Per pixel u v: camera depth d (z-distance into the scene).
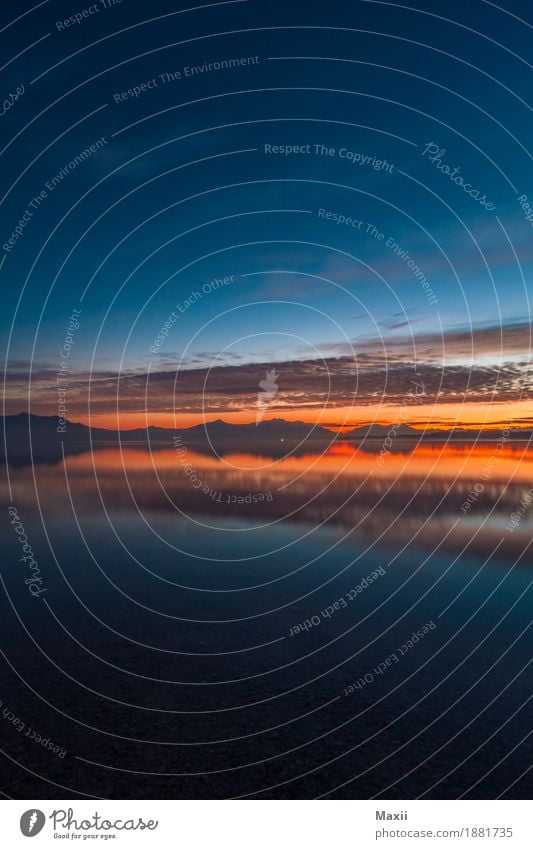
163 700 5.78
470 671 6.32
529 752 4.85
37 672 6.39
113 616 8.11
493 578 9.64
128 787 4.51
